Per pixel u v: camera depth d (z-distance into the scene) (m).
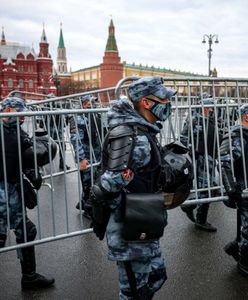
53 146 3.30
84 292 3.21
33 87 89.44
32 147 3.10
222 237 4.54
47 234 4.63
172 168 2.17
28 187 3.13
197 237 4.54
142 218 2.03
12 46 89.06
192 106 3.88
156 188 2.19
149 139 2.10
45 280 3.28
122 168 1.99
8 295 3.15
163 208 2.11
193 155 3.64
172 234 4.64
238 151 3.27
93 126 4.72
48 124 3.26
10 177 3.06
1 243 3.09
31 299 3.09
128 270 2.16
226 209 5.77
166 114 2.22
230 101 4.33
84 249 4.17
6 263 3.81
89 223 5.04
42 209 5.72
